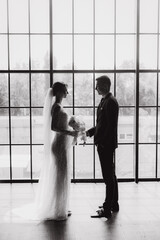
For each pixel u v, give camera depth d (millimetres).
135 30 5699
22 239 3273
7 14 5602
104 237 3330
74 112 5789
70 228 3594
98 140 3912
